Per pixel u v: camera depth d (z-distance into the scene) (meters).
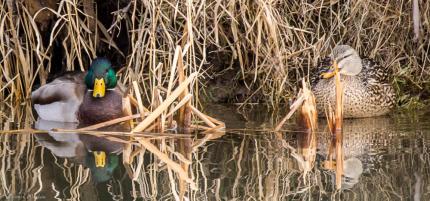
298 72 15.84
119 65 17.19
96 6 16.38
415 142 12.61
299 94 13.98
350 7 16.50
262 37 15.98
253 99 16.19
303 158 11.78
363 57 15.88
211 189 10.27
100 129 13.69
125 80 15.88
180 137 13.11
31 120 14.57
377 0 16.83
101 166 11.34
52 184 10.43
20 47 16.05
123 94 14.11
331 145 12.58
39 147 12.41
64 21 16.42
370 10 16.70
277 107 15.58
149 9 14.74
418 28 16.64
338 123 13.24
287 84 16.06
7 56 16.05
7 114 15.12
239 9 15.90
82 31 16.44
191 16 14.73
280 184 10.46
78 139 12.97
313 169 11.20
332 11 16.22
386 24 16.75
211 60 16.66
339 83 13.18
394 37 16.95
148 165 11.45
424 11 16.94
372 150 12.16
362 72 14.87
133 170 11.19
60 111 14.42
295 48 16.12
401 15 16.92
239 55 15.67
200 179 10.73
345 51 14.65
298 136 13.20
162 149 12.34
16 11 16.23
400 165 11.29
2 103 16.05
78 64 16.91
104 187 10.34
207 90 16.38
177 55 13.45
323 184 10.45
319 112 14.94
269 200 9.74
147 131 13.41
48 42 16.91
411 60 16.78
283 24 15.79
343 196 9.91
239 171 11.10
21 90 16.25
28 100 16.17
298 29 15.45
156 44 16.11
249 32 15.49
